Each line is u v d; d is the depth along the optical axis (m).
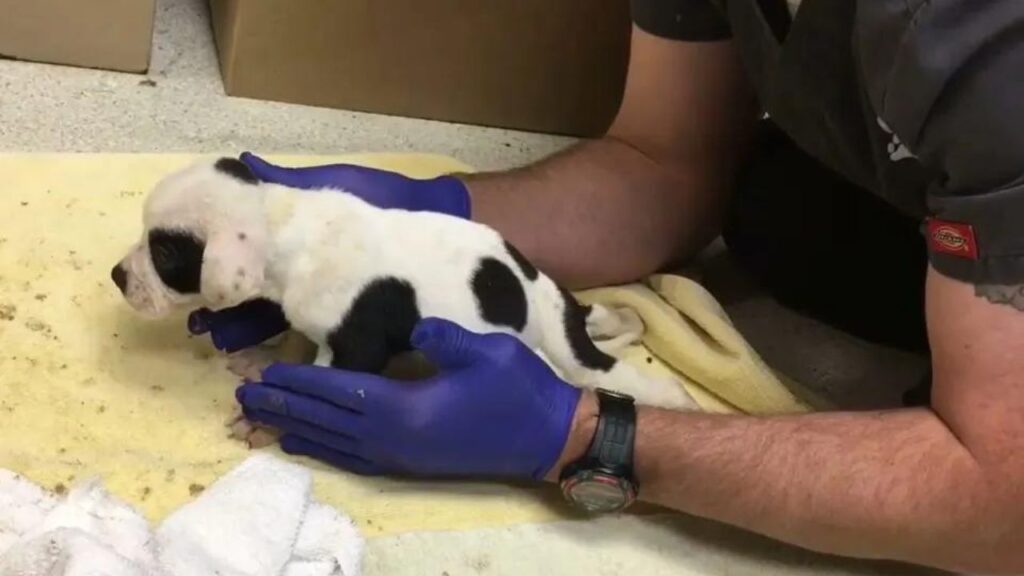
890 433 0.58
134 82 0.85
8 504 0.53
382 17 0.84
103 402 0.62
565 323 0.65
